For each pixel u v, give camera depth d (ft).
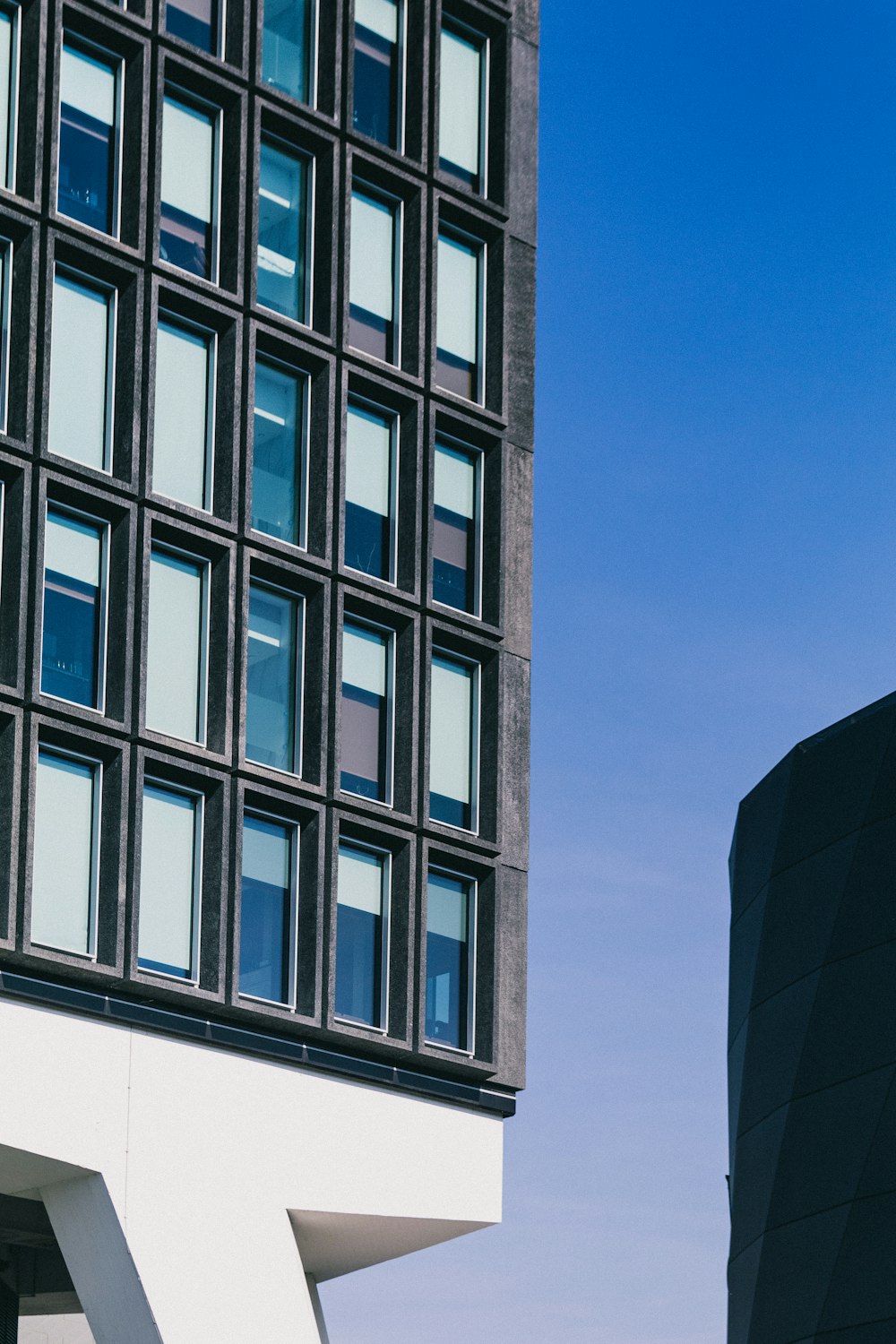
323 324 127.44
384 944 125.18
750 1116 157.79
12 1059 111.24
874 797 151.94
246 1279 117.50
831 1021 150.00
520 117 140.15
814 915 154.51
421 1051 124.47
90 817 114.73
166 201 122.52
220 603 120.37
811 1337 142.92
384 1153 125.08
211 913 117.60
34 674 111.96
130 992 114.83
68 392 117.39
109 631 116.47
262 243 126.62
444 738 130.31
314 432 126.21
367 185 131.44
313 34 130.52
